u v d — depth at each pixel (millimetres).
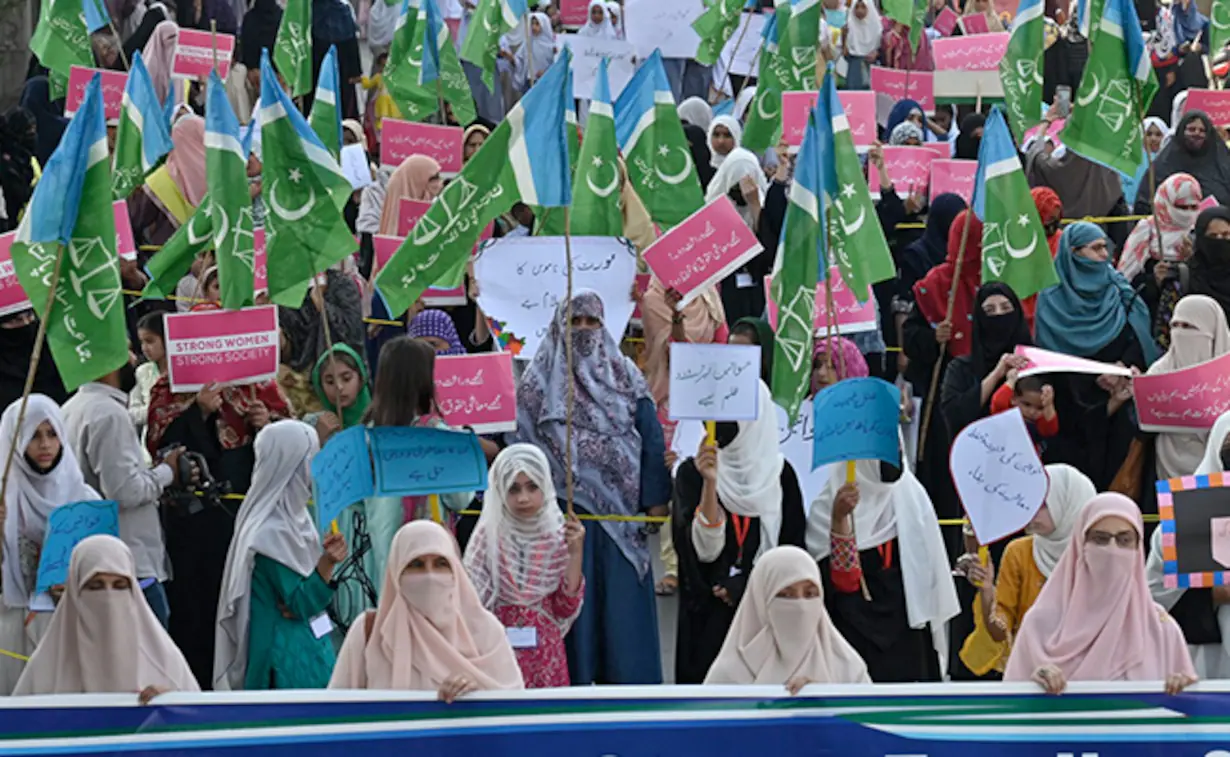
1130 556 8375
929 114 19359
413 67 17500
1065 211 16188
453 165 15828
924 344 13539
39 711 7555
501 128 9703
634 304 11742
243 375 10703
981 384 11523
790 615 8383
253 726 7609
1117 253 15977
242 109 20000
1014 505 9195
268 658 9344
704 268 11859
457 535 11109
